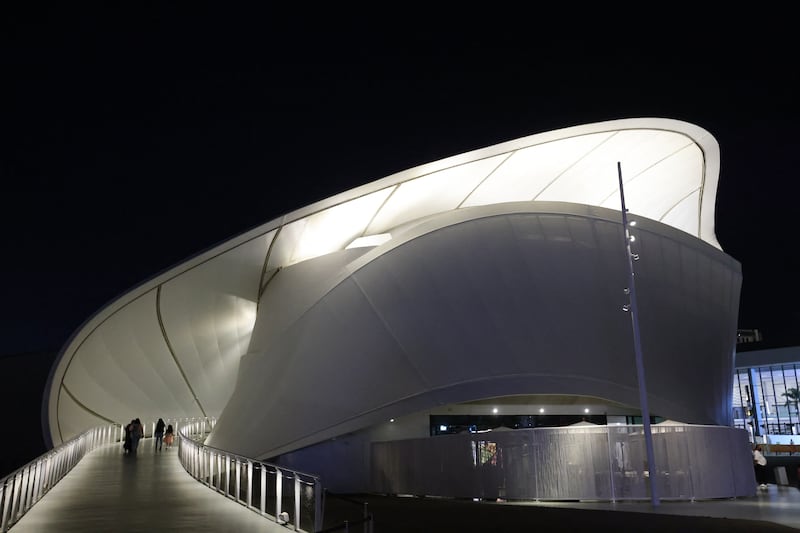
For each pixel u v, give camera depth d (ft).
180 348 101.09
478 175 84.64
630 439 58.54
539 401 79.30
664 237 83.82
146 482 56.03
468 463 63.21
